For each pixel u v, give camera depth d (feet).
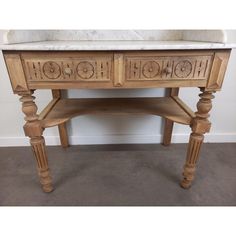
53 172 3.56
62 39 3.43
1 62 3.55
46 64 2.23
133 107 3.25
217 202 2.95
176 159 3.90
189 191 3.15
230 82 3.86
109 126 4.27
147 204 2.92
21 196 3.06
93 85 2.37
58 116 2.90
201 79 2.40
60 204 2.92
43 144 2.74
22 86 2.31
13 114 4.02
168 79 2.38
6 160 3.87
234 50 3.57
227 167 3.68
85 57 2.22
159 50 2.22
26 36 2.69
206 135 4.39
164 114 2.96
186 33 3.30
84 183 3.32
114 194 3.10
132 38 3.48
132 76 2.34
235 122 4.27
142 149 4.22
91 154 4.06
